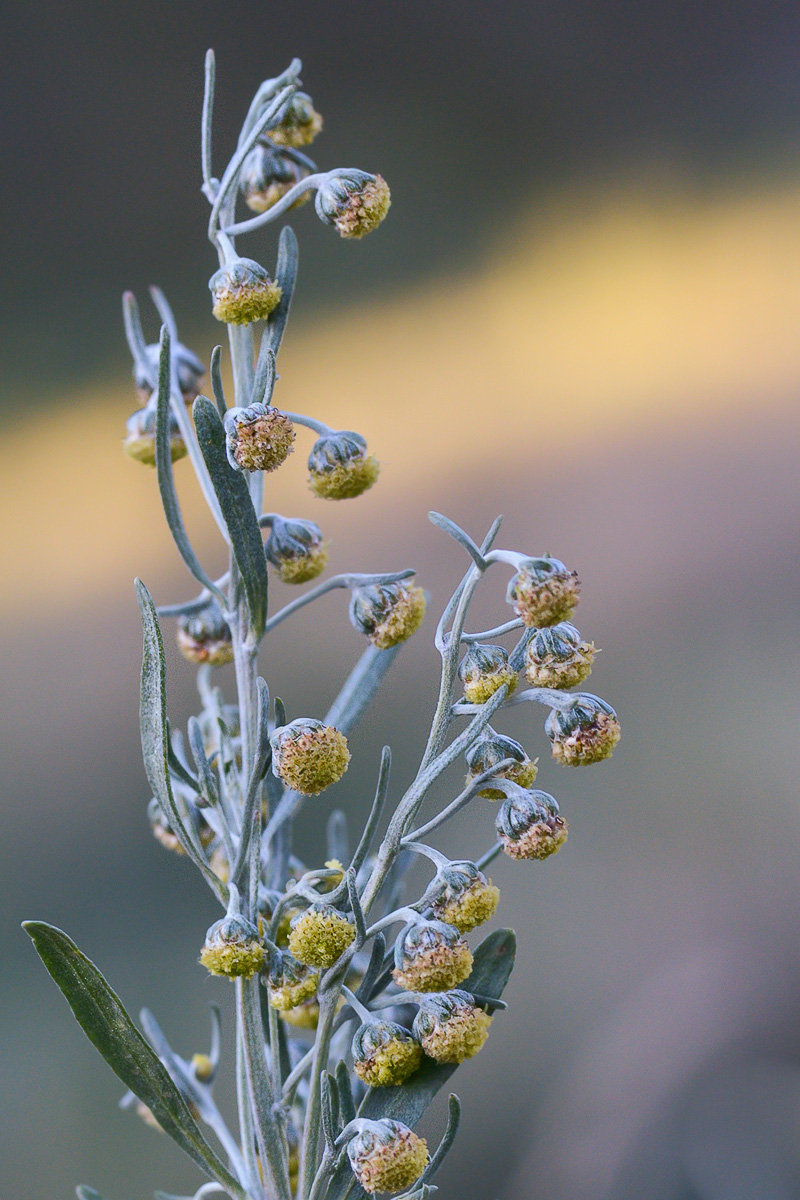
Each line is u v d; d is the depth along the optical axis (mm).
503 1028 618
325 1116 275
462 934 276
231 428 278
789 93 1078
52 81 1052
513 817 274
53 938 276
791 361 945
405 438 958
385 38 1089
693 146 1081
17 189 1042
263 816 291
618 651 812
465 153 1090
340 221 282
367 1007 280
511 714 750
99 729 833
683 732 749
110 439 996
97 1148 616
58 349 1039
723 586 815
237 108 1078
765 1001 550
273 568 289
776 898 639
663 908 663
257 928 279
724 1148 487
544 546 871
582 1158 530
